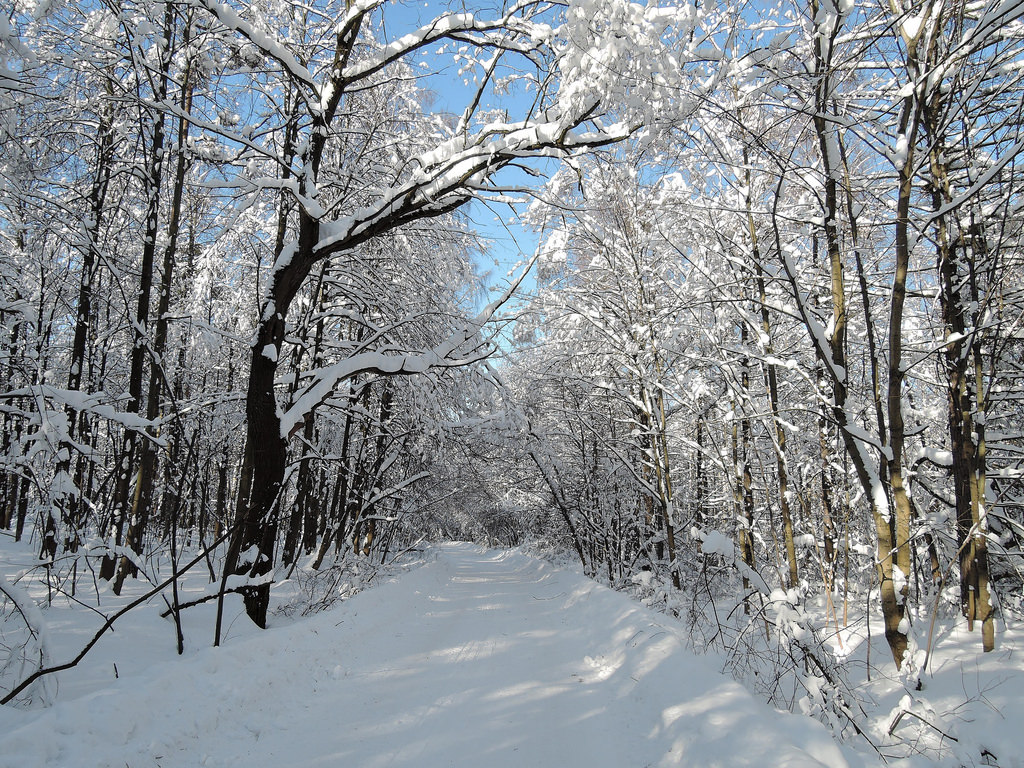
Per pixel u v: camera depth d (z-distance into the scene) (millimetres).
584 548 19781
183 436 6992
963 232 6898
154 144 9805
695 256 12648
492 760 4160
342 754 4219
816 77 6320
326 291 12211
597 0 5441
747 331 12102
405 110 11461
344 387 13805
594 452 16719
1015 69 6434
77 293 12602
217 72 9992
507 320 11695
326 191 10844
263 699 5102
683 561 13391
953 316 7047
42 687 4344
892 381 6102
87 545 6777
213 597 6062
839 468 9344
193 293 11695
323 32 10039
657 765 4070
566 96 6117
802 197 10406
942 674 5375
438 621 10141
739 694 4609
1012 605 7016
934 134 6031
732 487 11727
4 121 7285
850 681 5887
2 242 12117
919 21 5691
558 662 7184
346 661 6734
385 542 18547
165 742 3938
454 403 12281
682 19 5777
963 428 6652
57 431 7199
